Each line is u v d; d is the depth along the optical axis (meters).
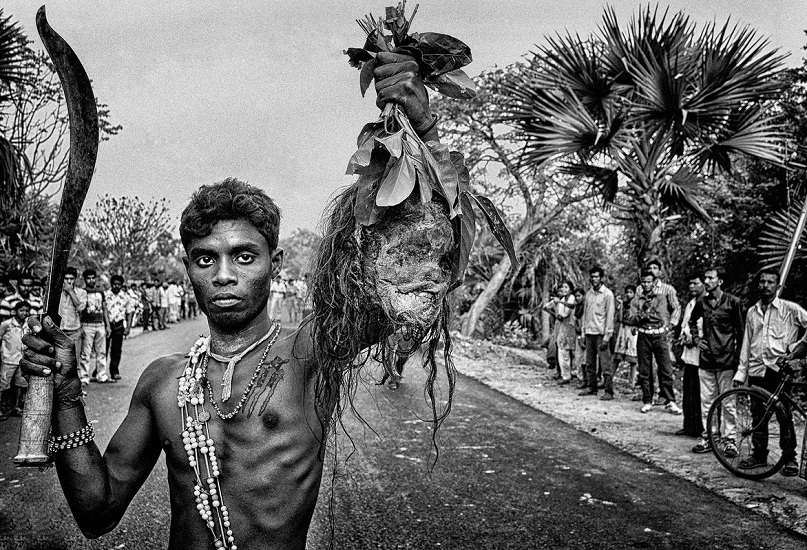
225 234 1.74
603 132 11.62
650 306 9.11
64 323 10.00
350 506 5.26
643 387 9.14
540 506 5.30
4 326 8.04
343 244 1.74
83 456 1.68
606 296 10.20
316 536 4.68
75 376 1.68
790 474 6.10
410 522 4.95
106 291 11.23
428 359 1.77
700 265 12.63
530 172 15.80
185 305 30.22
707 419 6.50
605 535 4.74
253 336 1.80
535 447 7.08
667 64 10.62
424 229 1.64
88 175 1.64
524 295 18.88
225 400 1.72
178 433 1.75
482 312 17.69
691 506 5.34
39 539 4.64
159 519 5.02
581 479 6.00
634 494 5.62
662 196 12.18
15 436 7.25
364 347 1.80
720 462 6.34
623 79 12.00
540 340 18.31
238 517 1.69
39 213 13.05
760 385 6.41
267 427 1.70
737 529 4.86
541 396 10.19
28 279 8.30
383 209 1.65
